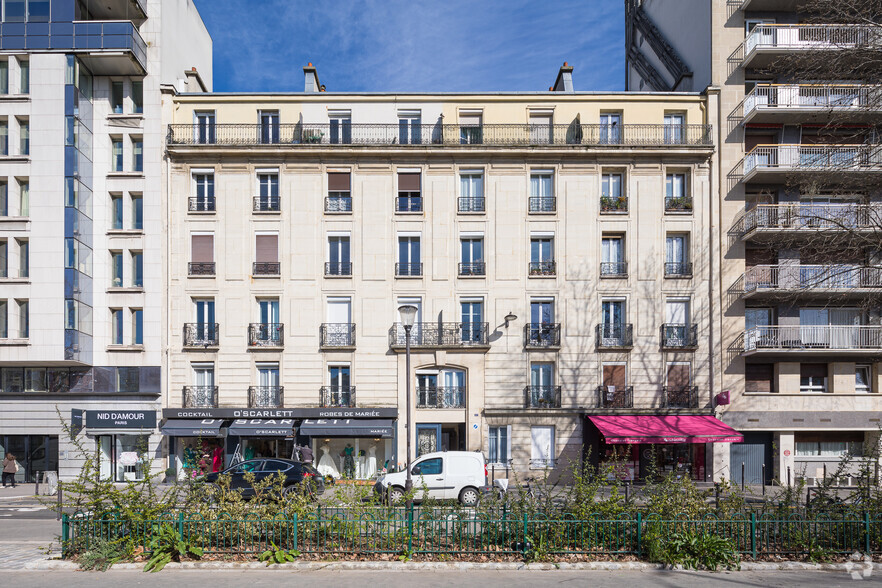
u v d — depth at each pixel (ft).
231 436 72.74
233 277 74.18
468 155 75.77
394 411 72.69
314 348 73.82
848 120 62.54
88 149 74.02
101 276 73.87
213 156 74.95
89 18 76.38
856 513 31.22
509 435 72.95
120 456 72.74
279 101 76.95
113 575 28.30
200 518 30.63
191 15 89.76
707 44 78.13
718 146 76.18
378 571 28.81
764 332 73.77
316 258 74.79
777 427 72.59
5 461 69.56
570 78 83.97
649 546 29.63
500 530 31.07
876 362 74.64
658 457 72.74
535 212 75.56
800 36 73.56
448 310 74.64
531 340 74.49
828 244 58.75
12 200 71.56
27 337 70.85
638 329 74.59
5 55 71.77
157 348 73.05
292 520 30.53
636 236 75.56
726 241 75.20
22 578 27.94
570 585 26.89
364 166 75.87
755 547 29.96
